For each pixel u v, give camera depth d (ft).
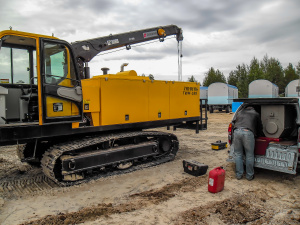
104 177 15.66
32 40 13.82
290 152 14.19
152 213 11.07
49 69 13.39
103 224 10.14
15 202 12.39
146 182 15.12
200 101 23.85
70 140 15.90
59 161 14.69
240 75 130.93
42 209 11.60
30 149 17.60
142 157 17.87
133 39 22.15
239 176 15.56
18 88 14.42
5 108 12.89
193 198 12.70
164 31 24.49
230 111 77.10
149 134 18.39
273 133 15.79
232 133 16.90
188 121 24.07
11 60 14.53
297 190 13.82
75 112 14.44
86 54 18.81
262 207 11.67
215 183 13.25
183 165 17.13
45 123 12.97
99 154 15.44
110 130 17.88
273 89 70.69
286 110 15.72
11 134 12.30
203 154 22.35
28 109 13.75
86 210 11.31
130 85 17.51
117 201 12.42
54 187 14.37
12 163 19.67
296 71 143.23
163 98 19.93
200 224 10.09
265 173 16.84
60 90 13.55
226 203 12.08
